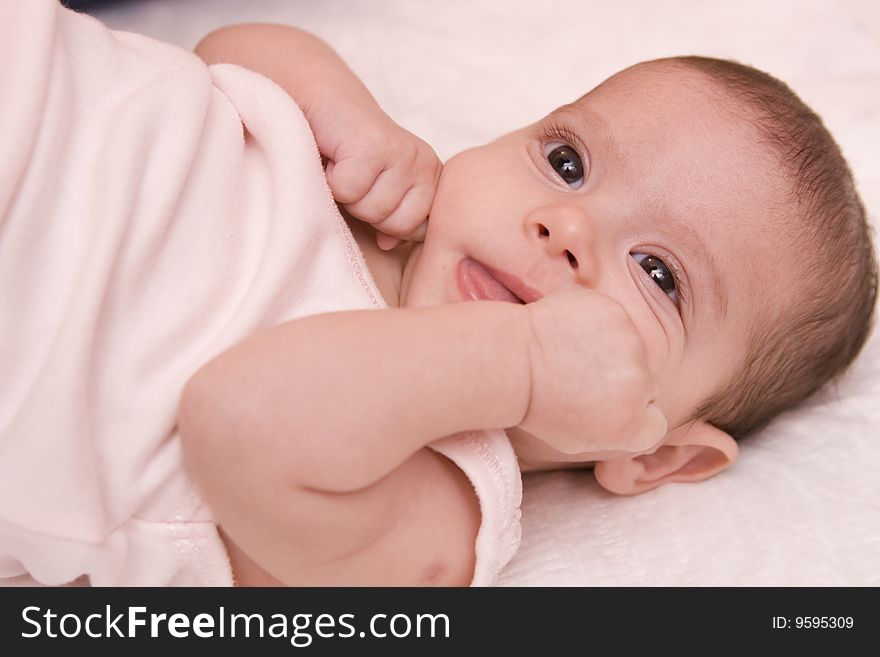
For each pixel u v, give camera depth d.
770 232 1.23
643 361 1.07
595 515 1.29
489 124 1.84
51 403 0.94
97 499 0.97
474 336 1.01
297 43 1.41
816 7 2.11
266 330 0.98
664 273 1.21
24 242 0.97
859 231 1.34
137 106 1.05
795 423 1.41
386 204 1.22
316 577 1.06
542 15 2.09
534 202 1.20
